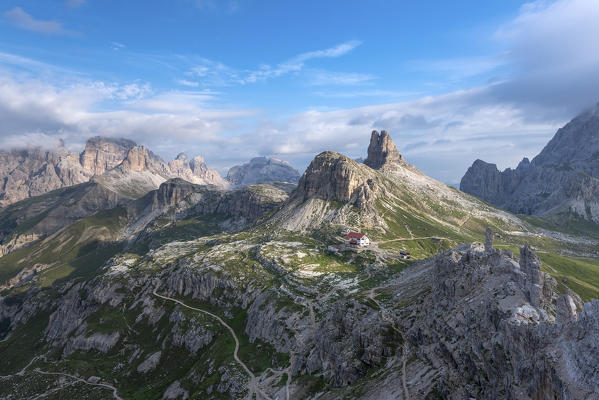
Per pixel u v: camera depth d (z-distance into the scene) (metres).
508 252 104.44
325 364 139.62
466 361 82.38
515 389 64.00
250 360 185.00
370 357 115.94
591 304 55.16
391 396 91.19
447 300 110.62
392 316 134.25
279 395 137.88
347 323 143.88
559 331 60.41
